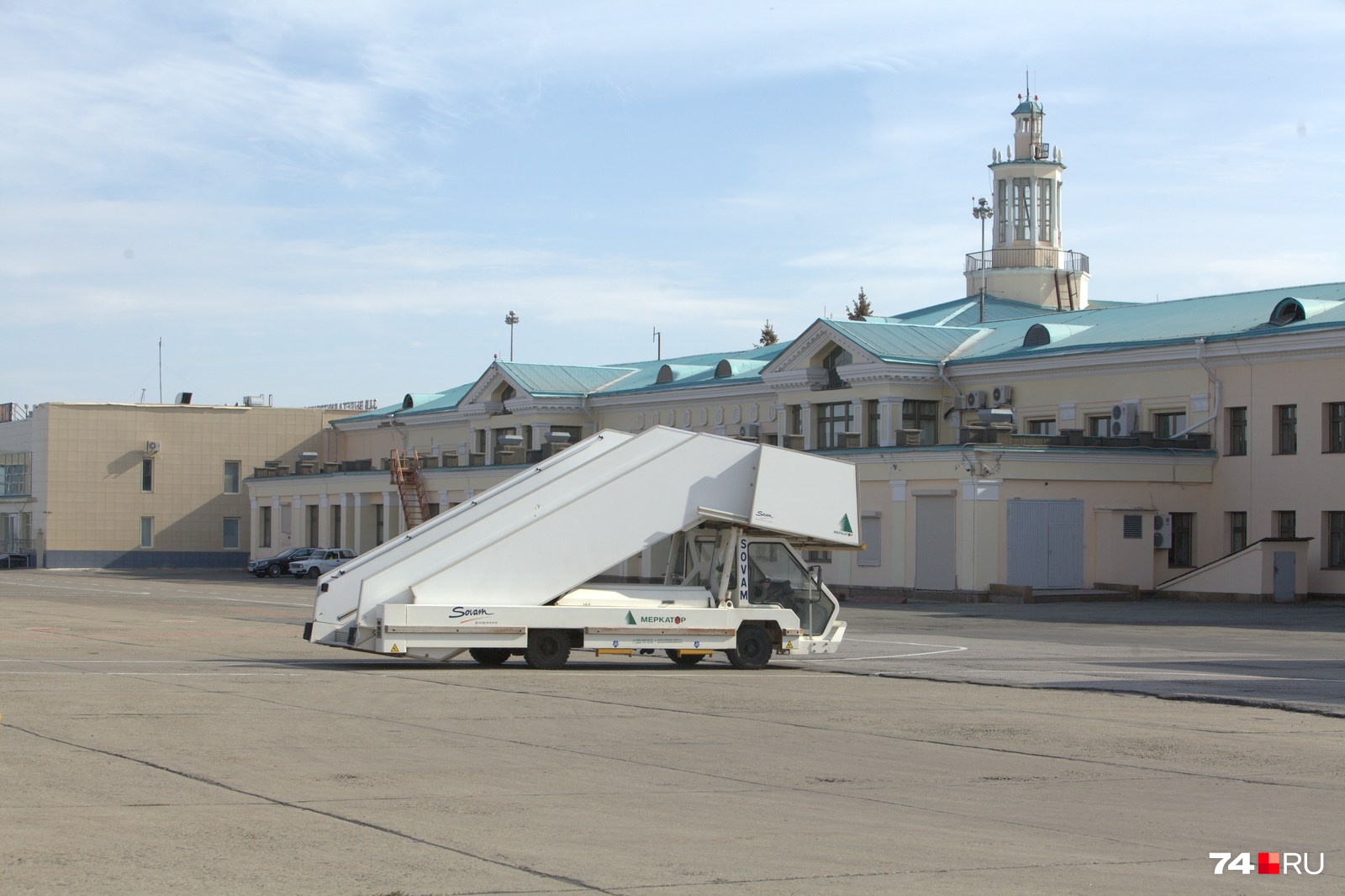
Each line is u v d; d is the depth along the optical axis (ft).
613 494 76.54
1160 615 133.18
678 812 35.91
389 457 275.59
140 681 66.08
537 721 53.31
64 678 66.80
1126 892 28.30
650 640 75.46
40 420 298.97
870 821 35.24
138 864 29.01
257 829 32.71
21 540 306.96
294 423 316.19
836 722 54.44
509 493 78.23
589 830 33.40
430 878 28.27
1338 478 152.66
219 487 309.83
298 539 278.46
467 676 70.59
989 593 153.69
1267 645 99.60
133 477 302.66
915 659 85.56
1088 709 59.62
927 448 158.81
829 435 200.13
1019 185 251.39
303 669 73.72
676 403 234.99
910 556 161.48
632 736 49.65
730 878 28.84
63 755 43.11
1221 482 164.96
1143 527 159.33
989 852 31.78
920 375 190.29
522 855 30.50
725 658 84.28
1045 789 40.45
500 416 256.73
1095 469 159.33
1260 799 39.32
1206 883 29.30
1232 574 153.07
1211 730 53.21
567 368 259.80
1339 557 153.48
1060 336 186.09
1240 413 164.35
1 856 29.50
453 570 74.02
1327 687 69.00
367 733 49.19
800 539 79.92
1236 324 167.94
